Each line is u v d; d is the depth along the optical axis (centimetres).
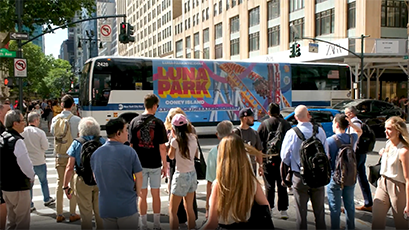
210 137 1758
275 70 1756
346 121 484
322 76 1855
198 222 564
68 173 448
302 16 3491
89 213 448
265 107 1725
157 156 521
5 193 447
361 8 2855
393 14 2966
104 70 1456
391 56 2708
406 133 416
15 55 1478
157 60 1545
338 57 2809
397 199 423
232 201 262
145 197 518
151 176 521
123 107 1476
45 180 658
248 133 552
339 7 3034
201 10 5800
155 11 8531
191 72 1591
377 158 1156
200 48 5866
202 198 720
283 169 466
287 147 455
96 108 1441
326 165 417
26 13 2072
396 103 3148
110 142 375
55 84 8256
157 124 517
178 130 486
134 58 1511
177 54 7094
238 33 4666
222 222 266
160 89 1532
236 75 1677
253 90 1705
